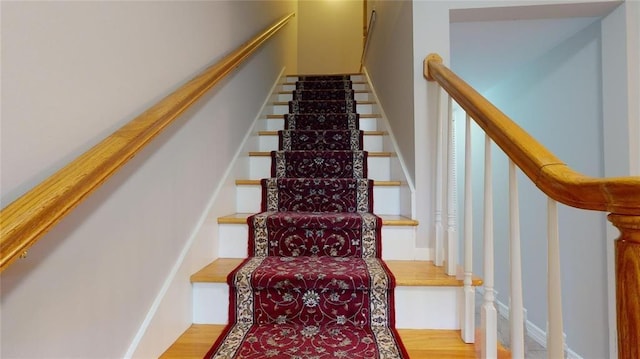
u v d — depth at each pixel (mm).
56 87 708
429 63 1584
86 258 794
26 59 638
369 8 3662
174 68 1232
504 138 871
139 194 1009
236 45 1981
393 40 2217
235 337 1217
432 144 1625
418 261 1591
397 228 1625
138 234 1003
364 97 3492
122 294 927
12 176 612
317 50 4875
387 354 1105
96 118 826
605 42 1730
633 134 1614
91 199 810
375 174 2252
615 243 559
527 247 2768
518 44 2279
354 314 1309
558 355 701
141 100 1021
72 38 750
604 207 571
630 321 531
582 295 2160
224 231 1662
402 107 1923
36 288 668
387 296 1308
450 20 1757
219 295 1338
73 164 679
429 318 1303
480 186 3604
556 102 2355
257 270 1392
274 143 2576
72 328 752
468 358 1098
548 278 721
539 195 2600
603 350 1996
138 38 1005
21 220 538
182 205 1292
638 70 1601
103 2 852
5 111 600
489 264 1048
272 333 1246
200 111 1470
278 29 3064
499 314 3207
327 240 1638
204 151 1513
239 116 2068
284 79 3826
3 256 505
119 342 913
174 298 1198
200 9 1468
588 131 2051
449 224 1383
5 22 599
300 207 1977
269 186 1979
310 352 1116
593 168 2018
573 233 2240
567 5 1620
